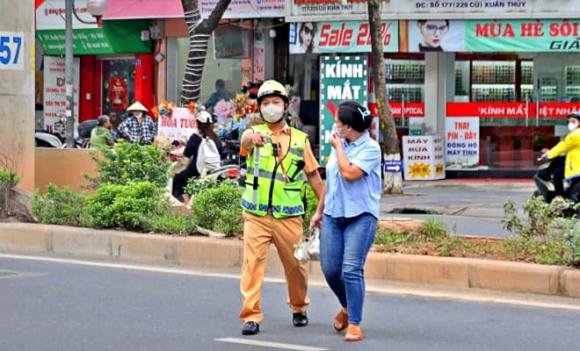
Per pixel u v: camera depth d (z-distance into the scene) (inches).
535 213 952.3
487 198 1740.9
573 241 865.5
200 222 1050.1
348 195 677.3
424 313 783.7
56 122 2412.6
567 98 2076.8
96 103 2426.2
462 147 2101.4
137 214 1056.2
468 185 1985.7
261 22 2142.0
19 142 1279.5
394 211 1576.0
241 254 970.1
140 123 1790.1
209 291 867.4
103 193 1088.8
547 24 1975.9
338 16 1990.7
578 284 831.1
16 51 1273.4
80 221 1109.1
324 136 2030.0
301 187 721.0
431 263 885.2
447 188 1926.7
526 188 1931.6
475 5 1972.2
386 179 1802.4
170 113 1609.3
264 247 711.1
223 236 1022.4
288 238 712.4
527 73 2085.4
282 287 899.4
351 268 679.1
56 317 761.0
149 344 677.3
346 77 2016.5
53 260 1024.9
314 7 2009.1
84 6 2314.2
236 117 1973.4
